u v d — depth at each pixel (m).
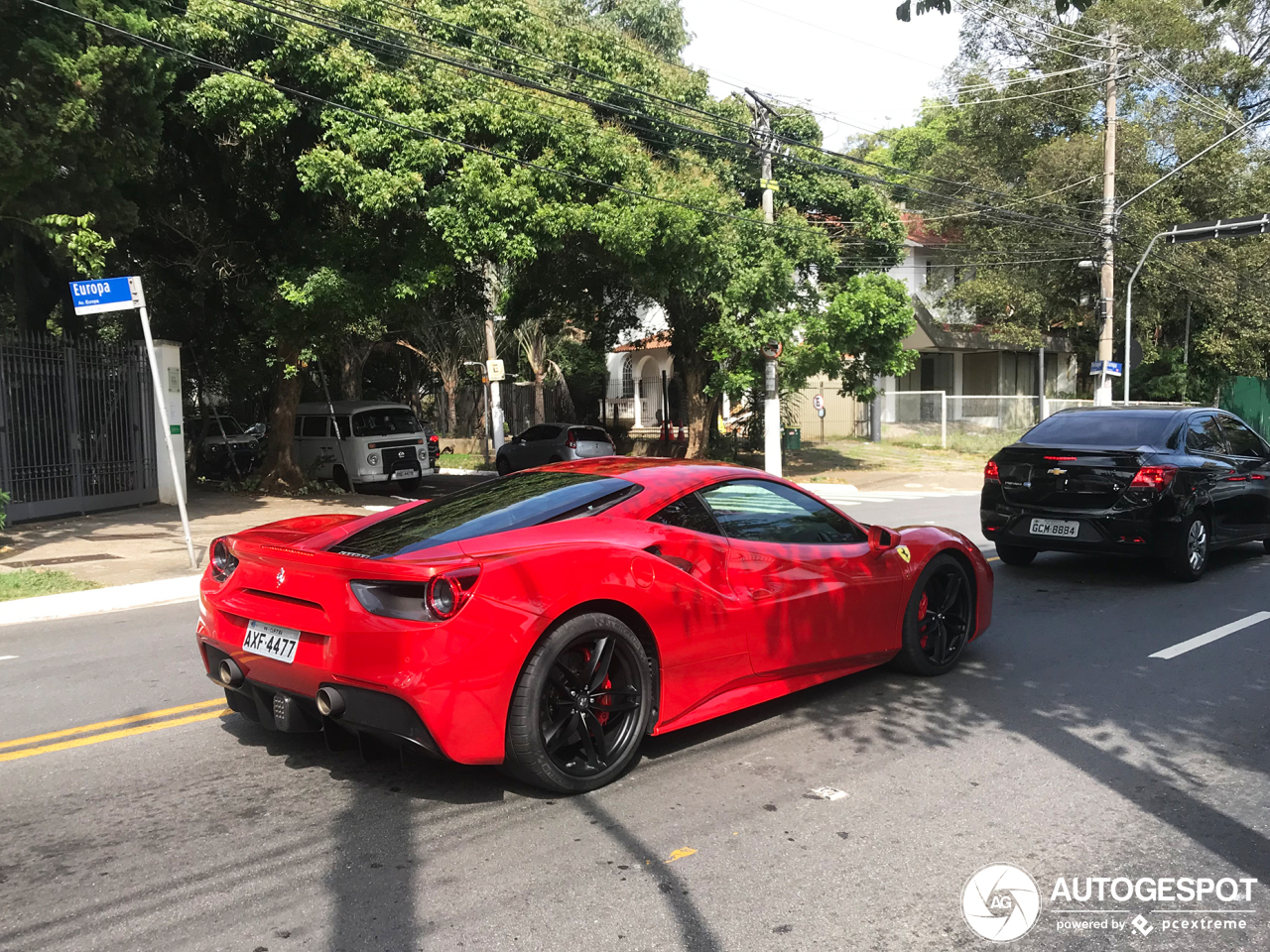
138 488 16.45
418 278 15.95
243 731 5.05
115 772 4.48
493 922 3.04
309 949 2.90
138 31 12.59
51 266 17.48
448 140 15.02
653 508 4.55
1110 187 23.02
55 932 3.01
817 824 3.79
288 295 16.14
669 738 4.82
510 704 3.81
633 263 17.61
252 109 14.50
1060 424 9.76
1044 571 9.59
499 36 17.14
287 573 4.03
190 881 3.35
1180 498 8.61
